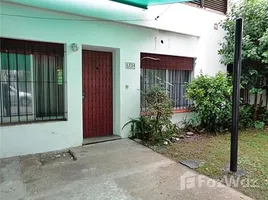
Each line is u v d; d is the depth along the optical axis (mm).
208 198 2744
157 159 4035
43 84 4410
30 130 4160
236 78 3406
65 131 4527
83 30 4566
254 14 6492
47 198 2725
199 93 5754
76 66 4551
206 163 3846
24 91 4234
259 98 7453
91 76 5125
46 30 4176
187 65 6621
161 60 6027
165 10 5660
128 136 5379
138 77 5457
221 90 5742
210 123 6109
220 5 7094
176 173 3455
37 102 4383
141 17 5250
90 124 5188
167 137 5191
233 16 6891
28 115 4312
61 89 4598
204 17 6652
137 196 2785
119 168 3623
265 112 7348
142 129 5195
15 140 4035
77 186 3025
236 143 3453
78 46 4531
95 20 4684
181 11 6039
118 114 5301
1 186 3004
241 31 3338
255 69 6734
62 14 4312
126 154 4266
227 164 3801
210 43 6906
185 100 6711
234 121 3439
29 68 4242
